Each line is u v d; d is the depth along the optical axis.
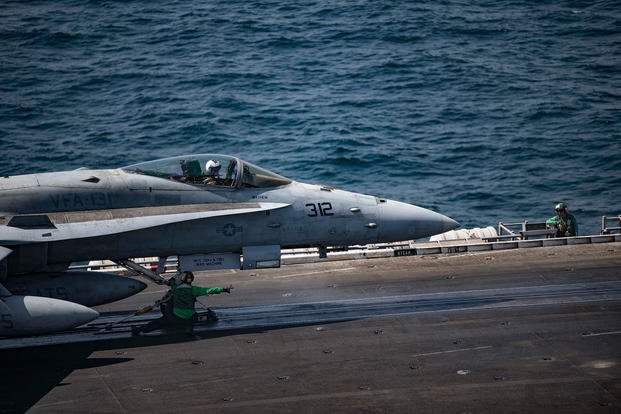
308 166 177.25
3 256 69.56
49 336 79.06
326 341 76.00
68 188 79.25
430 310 84.00
